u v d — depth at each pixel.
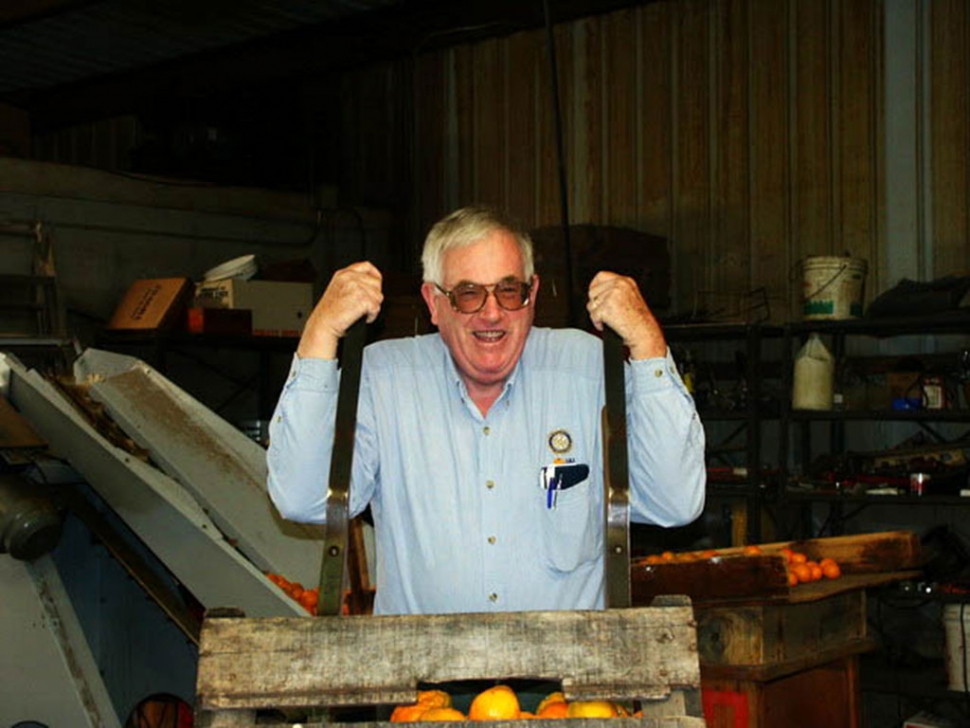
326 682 1.65
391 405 2.15
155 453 4.09
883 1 6.10
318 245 8.23
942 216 5.90
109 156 9.08
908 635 5.77
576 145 7.44
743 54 6.66
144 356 7.36
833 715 4.15
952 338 5.85
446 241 2.04
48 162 7.04
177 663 3.96
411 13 7.59
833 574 4.27
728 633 3.82
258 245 7.95
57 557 3.93
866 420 5.78
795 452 6.34
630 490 2.10
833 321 5.52
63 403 4.18
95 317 7.18
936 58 5.92
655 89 7.05
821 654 3.98
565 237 3.98
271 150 8.34
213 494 3.99
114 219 7.29
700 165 6.84
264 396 7.79
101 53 8.13
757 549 4.43
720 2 6.75
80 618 3.94
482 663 1.65
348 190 8.71
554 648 1.66
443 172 8.19
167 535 3.64
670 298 6.83
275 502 2.09
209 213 7.72
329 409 2.01
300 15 7.41
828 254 6.29
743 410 5.82
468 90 8.03
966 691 5.03
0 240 6.78
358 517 3.81
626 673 1.65
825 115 6.32
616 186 7.23
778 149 6.51
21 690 3.65
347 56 7.92
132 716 3.99
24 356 5.19
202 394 7.66
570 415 2.13
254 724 1.65
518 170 7.77
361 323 2.00
